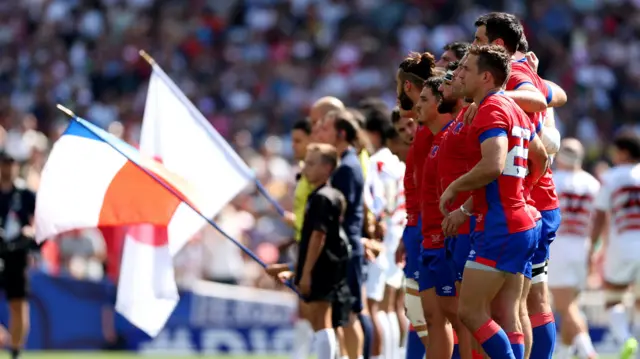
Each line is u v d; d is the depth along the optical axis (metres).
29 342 51.66
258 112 86.50
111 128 66.44
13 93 90.06
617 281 40.78
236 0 98.06
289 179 68.38
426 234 26.09
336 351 32.03
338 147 32.41
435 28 96.38
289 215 35.81
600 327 52.41
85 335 52.19
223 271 58.12
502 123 22.67
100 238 56.47
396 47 94.19
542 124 25.41
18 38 95.25
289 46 94.44
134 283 31.38
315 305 30.98
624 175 40.22
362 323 33.28
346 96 89.12
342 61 91.19
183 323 52.97
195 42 92.88
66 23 95.75
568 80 92.50
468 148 23.44
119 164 30.22
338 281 30.58
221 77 90.31
